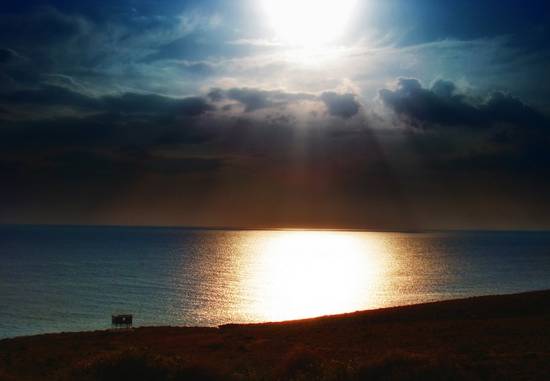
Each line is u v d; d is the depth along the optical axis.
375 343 32.97
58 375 21.70
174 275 146.38
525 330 34.22
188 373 20.02
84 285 121.81
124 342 39.28
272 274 156.00
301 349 23.17
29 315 81.81
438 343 31.48
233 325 51.16
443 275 147.38
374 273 156.88
